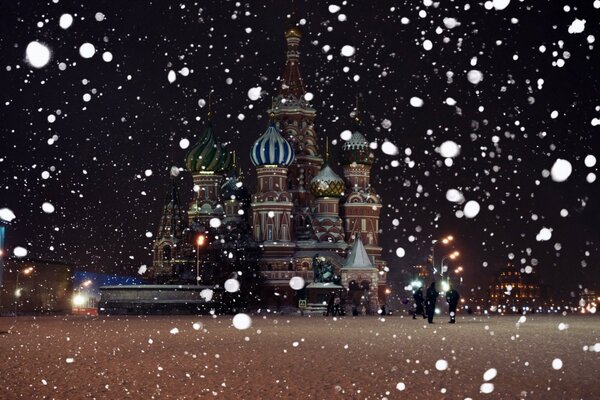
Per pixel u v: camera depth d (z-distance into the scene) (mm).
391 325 48750
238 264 114062
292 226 120438
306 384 15789
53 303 102875
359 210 124062
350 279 104750
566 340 30750
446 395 13867
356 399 13508
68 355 23594
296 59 128750
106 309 86125
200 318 68250
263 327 45656
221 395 14164
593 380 16109
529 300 122562
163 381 16438
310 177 125125
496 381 15953
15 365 20141
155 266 120188
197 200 122500
